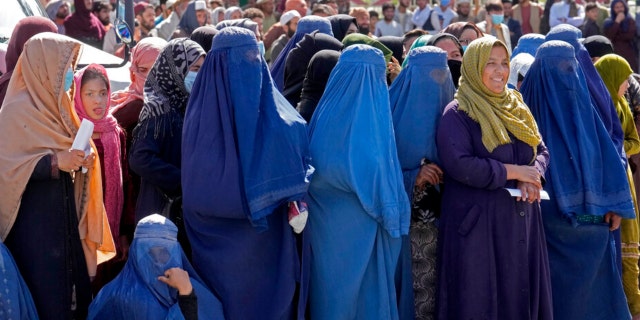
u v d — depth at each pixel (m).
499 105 5.20
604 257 5.76
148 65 5.59
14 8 6.76
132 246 4.60
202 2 11.38
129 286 4.56
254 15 11.23
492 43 5.14
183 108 5.10
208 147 4.62
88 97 4.96
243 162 4.60
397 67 6.16
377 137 4.91
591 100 5.95
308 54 5.88
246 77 4.66
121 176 5.12
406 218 4.93
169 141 4.99
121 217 5.24
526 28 14.37
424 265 5.32
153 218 4.62
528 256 5.23
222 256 4.68
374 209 4.87
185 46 5.07
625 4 13.09
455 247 5.14
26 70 4.52
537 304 5.23
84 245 4.70
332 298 4.96
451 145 5.06
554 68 5.68
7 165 4.44
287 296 4.73
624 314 5.77
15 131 4.46
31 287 4.52
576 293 5.67
